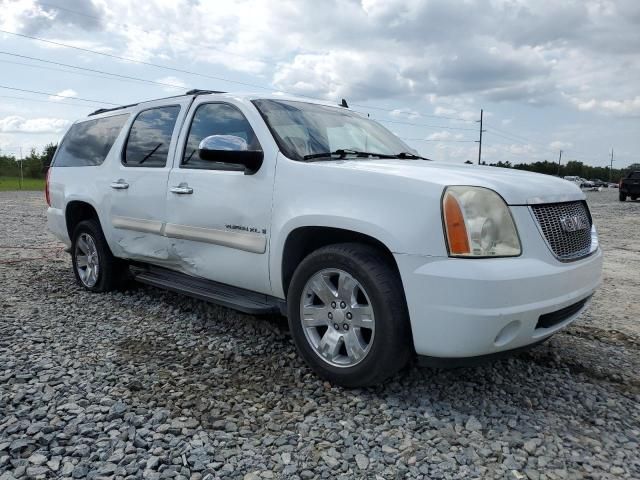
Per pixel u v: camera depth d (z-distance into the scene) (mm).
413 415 2883
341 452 2510
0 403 2861
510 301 2705
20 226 11828
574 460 2496
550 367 3654
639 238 11188
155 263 4652
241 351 3771
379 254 3053
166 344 3895
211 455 2443
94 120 5691
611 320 4871
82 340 3924
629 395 3252
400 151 4258
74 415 2758
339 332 3164
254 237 3584
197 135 4203
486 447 2582
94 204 5129
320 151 3689
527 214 2932
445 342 2740
